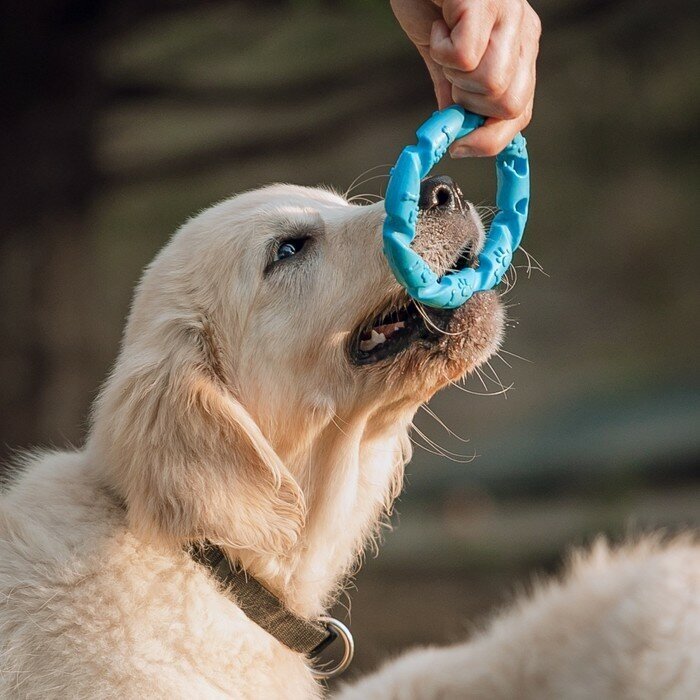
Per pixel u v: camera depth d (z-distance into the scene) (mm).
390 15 7391
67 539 3242
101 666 3070
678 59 12438
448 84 3531
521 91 3168
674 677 3457
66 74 7477
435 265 3535
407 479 10219
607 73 13320
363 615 7609
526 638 3918
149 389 3377
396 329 3625
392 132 13367
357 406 3646
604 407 10953
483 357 3613
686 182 15094
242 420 3357
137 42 9031
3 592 3164
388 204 3197
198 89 8039
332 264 3643
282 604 3467
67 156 7535
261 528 3287
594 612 3846
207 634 3232
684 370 12055
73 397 7477
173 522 3213
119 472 3320
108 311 11625
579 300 14555
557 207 15367
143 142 11094
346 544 3846
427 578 8086
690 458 9172
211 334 3592
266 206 3738
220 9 7953
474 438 11266
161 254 3787
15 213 7430
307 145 8188
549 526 8562
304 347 3613
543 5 8180
